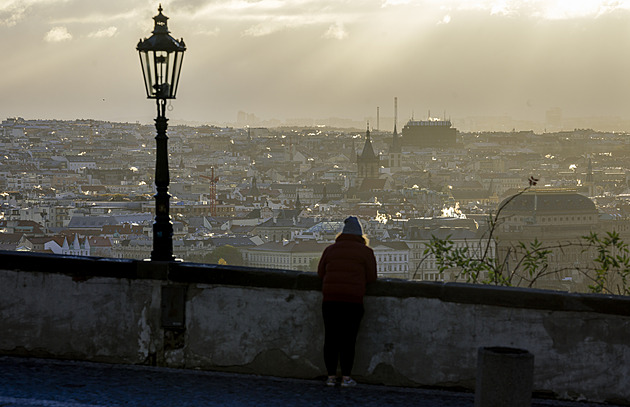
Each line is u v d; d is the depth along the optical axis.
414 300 39.69
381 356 39.91
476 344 39.31
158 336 41.66
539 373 38.91
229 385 39.50
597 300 38.56
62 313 42.31
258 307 41.00
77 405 36.09
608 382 38.53
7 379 39.25
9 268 42.53
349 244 39.03
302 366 40.69
